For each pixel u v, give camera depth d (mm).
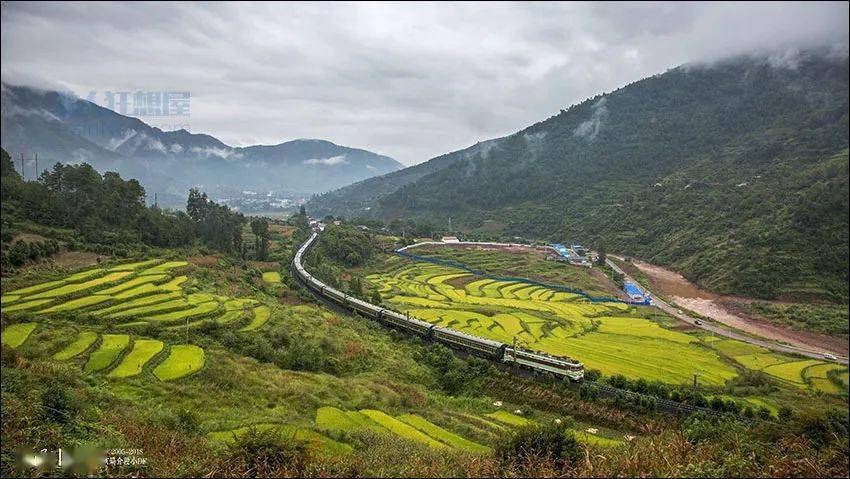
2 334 43188
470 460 20359
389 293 97688
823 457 18578
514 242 170625
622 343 70062
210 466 18312
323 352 50906
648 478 16312
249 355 47844
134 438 22797
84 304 53000
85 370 37844
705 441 20484
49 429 20156
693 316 97625
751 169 175125
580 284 118625
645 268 137375
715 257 122750
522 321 78000
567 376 49531
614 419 42781
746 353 72312
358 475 18656
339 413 36438
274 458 18547
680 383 53219
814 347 82438
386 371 51156
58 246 73312
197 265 81000
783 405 49281
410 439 31594
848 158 137125
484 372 52750
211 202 121312
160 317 51906
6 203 83188
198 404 34781
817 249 108500
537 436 20203
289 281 90312
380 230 190250
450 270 127375
